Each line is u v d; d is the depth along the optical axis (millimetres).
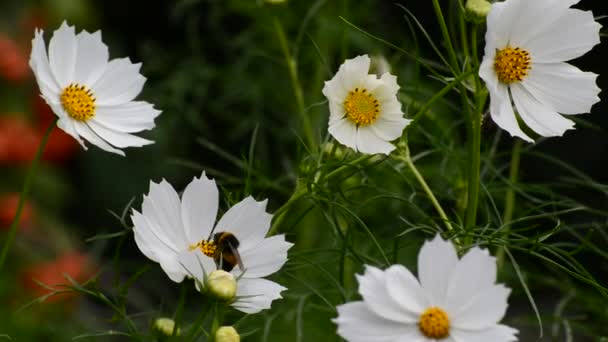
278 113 1733
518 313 1623
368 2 1683
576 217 1532
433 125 1383
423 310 994
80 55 1148
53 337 1306
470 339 991
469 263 995
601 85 1756
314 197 1140
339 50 1753
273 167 1809
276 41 1723
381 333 992
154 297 1653
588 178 1275
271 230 1133
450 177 1315
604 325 1320
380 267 1139
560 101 1111
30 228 1872
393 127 1115
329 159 1139
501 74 1105
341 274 1145
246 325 1361
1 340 1201
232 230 1071
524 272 1329
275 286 1065
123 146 1146
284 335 1392
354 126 1117
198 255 1041
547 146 1833
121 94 1156
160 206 1063
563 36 1109
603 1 1699
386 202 1471
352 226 1176
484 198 1256
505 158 1655
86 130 1141
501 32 1103
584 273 1134
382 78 1115
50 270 1635
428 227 1123
